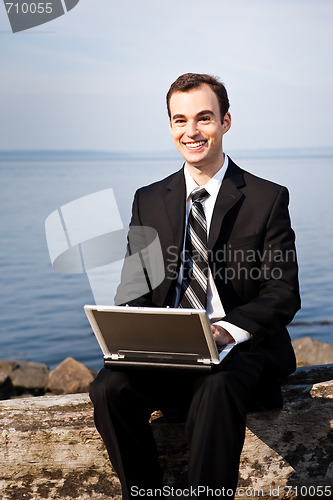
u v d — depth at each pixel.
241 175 2.61
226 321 2.35
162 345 2.22
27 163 111.69
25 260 19.38
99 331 2.27
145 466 2.32
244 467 2.51
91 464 2.49
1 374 7.04
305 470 2.55
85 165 101.69
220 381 2.16
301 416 2.54
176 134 2.55
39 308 13.55
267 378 2.43
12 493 2.51
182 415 2.50
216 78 2.58
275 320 2.37
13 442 2.50
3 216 29.95
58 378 7.27
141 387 2.32
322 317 12.19
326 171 76.81
